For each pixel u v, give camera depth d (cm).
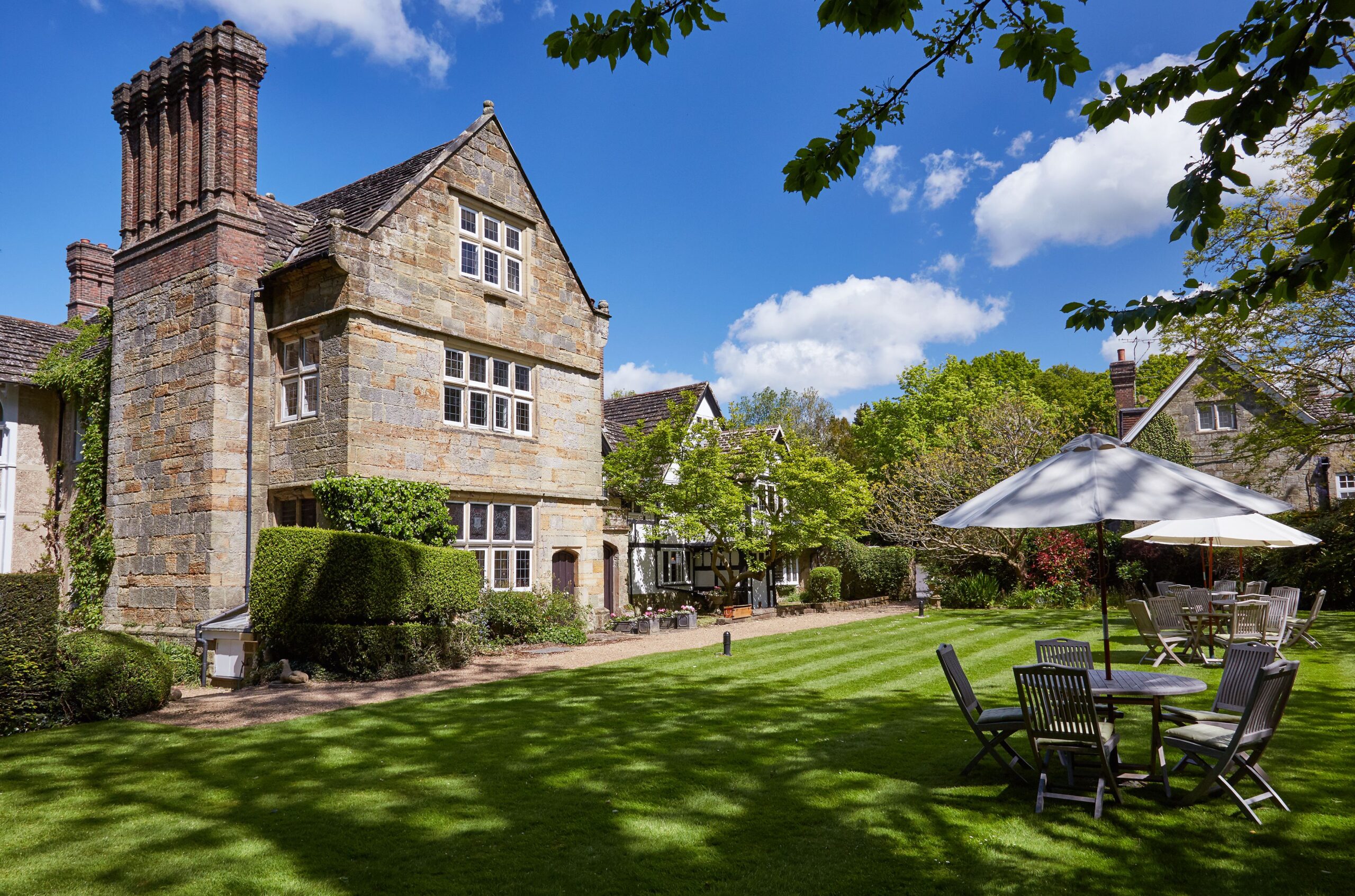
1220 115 368
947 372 4862
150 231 1727
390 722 910
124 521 1691
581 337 2006
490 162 1783
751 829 554
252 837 549
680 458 2348
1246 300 467
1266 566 2077
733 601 2556
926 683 1124
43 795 651
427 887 467
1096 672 729
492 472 1738
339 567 1250
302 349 1568
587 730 855
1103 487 627
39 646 927
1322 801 586
